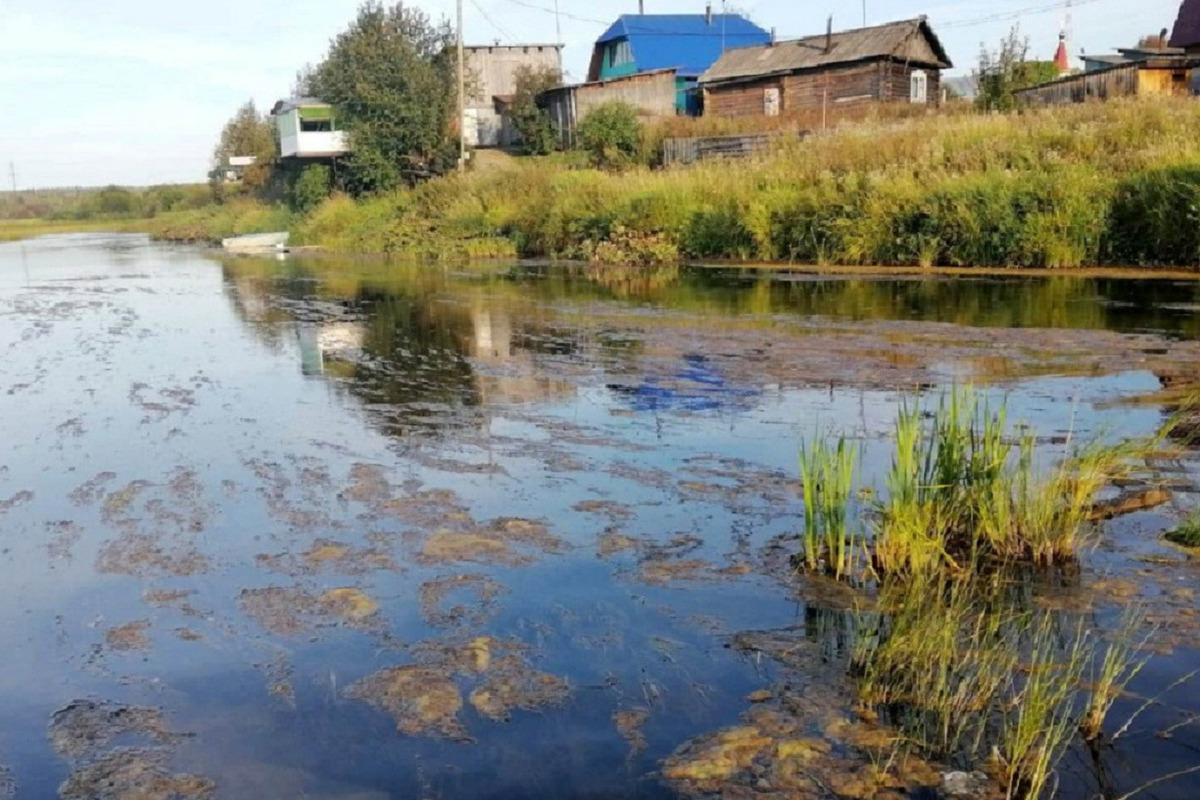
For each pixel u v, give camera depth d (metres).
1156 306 10.84
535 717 3.21
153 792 2.88
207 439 6.80
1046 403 6.83
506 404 7.60
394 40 35.62
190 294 17.62
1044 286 12.83
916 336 9.67
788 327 10.59
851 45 35.00
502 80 44.69
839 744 2.99
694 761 2.92
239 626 3.94
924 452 5.54
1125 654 3.46
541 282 17.28
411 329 11.88
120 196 71.81
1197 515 4.56
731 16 47.56
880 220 16.47
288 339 11.46
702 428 6.62
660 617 3.89
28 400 8.35
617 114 31.39
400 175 35.78
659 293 14.45
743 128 31.11
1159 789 2.73
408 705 3.30
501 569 4.41
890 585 4.10
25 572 4.57
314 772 2.95
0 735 3.21
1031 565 4.25
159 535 4.96
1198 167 13.47
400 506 5.27
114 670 3.62
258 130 52.16
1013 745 2.88
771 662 3.51
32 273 23.98
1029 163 16.31
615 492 5.39
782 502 5.14
